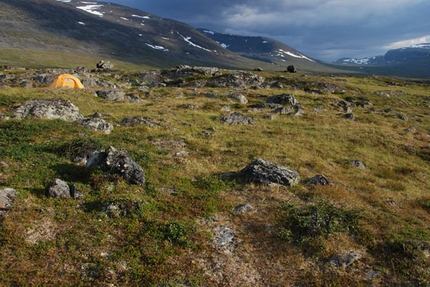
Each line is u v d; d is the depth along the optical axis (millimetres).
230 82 61094
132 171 14359
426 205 16141
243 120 32875
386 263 10859
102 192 13039
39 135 19641
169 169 16594
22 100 29281
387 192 17625
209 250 10766
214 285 9391
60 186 12625
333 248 11359
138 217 11805
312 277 10047
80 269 9281
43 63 173875
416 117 48062
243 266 10320
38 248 9773
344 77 98938
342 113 45031
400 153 27453
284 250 11172
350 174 20312
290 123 34625
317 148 25359
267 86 62562
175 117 31516
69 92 39438
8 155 15273
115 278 9148
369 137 30516
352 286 9805
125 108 34031
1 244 9648
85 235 10602
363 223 13023
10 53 183375
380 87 79062
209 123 30969
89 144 17391
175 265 9875
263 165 16953
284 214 13148
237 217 12945
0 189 11516
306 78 76625
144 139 21938
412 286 9883
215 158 20234
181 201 13523
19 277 8656
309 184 16641
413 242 11500
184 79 66812
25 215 10898
